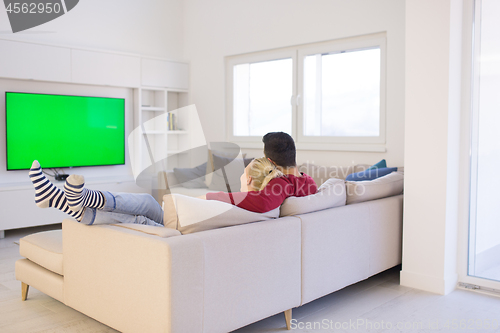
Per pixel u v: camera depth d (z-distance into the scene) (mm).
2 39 4340
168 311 1697
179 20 6180
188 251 1748
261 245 2057
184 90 6062
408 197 2930
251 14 5328
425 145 2840
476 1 2852
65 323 2281
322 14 4645
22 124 4684
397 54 4117
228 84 5699
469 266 2949
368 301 2658
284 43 5004
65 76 4812
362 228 2688
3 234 4273
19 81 4668
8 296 2701
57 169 5039
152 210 2232
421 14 2818
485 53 2836
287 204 2350
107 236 1963
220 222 2014
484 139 2854
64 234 2252
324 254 2410
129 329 1883
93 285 2070
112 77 5219
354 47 4461
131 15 5668
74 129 5090
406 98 2908
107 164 5426
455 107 2816
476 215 2904
